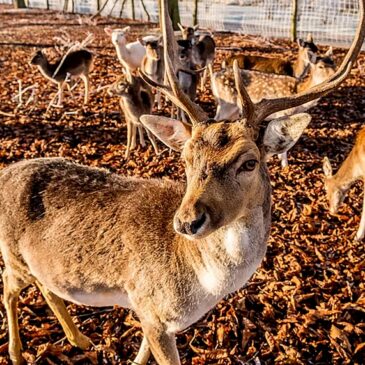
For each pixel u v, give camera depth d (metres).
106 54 4.55
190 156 0.81
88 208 0.98
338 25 6.03
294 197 2.00
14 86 3.53
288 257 1.58
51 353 1.21
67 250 0.97
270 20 6.52
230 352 1.23
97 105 3.09
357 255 1.61
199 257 0.88
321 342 1.25
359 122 2.82
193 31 3.54
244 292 1.41
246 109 0.84
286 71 3.12
